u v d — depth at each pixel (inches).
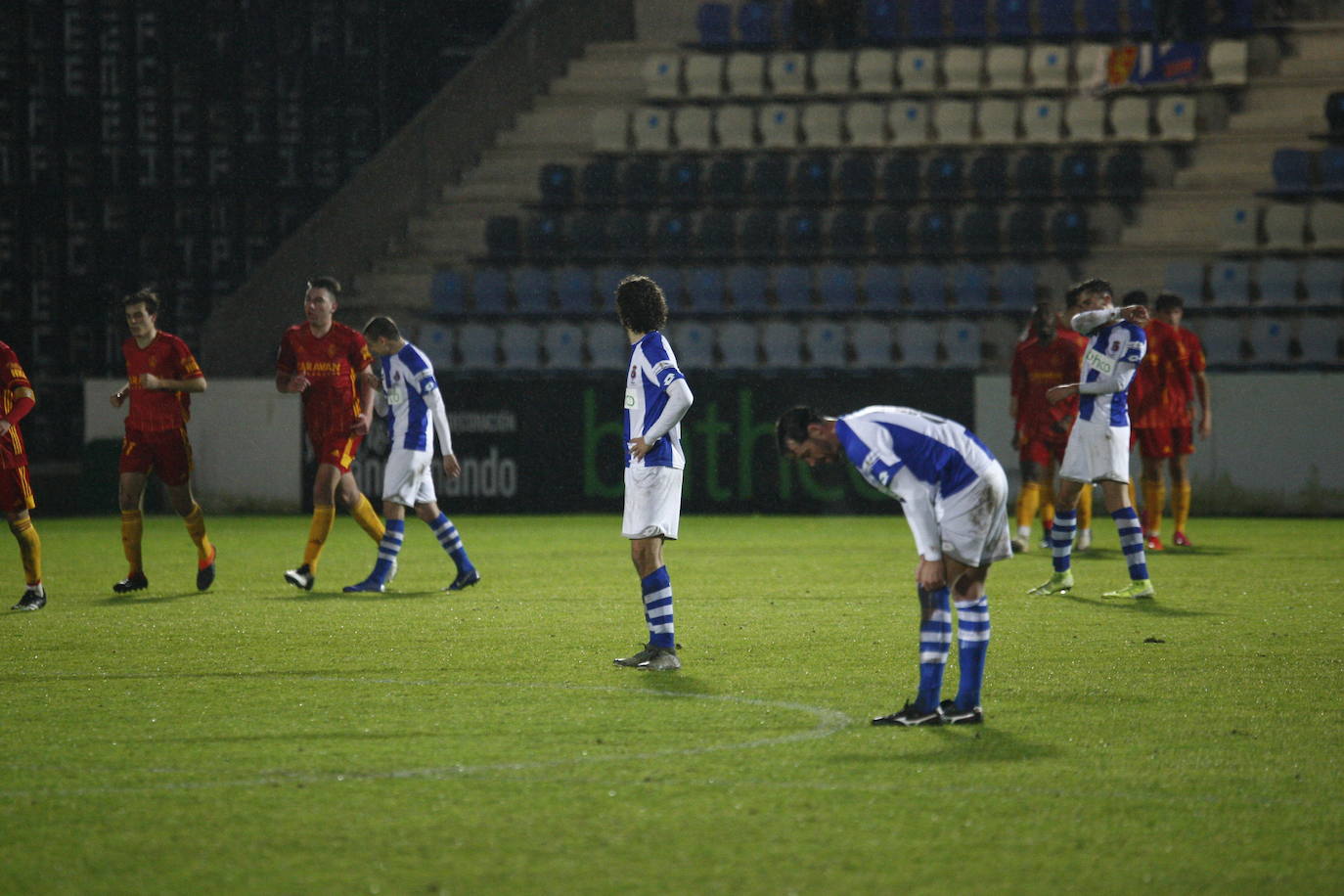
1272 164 3361.2
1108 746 772.0
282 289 3329.2
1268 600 1416.1
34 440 3243.1
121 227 3358.8
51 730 818.8
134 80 3346.5
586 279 3412.9
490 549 2047.2
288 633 1202.0
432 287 3432.6
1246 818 636.7
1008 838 604.4
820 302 3371.1
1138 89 3604.8
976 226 3378.4
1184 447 1998.0
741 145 3700.8
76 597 1473.9
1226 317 3179.1
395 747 772.0
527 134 3890.3
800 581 1606.8
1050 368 1935.3
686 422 2753.4
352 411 1521.9
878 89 3759.8
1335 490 2578.7
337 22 3469.5
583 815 639.8
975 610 833.5
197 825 627.5
